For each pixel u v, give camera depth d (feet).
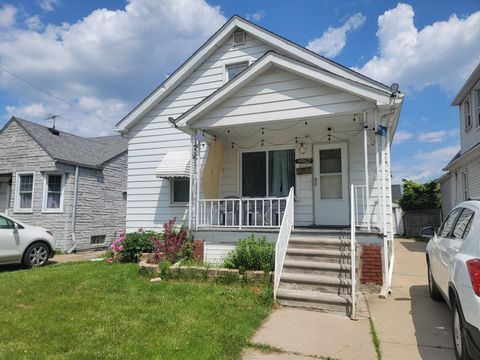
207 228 27.58
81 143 57.72
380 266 22.39
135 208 36.04
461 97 52.70
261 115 25.79
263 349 13.28
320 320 16.65
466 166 51.88
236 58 34.42
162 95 35.88
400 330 15.46
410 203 76.48
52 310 17.53
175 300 19.15
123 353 12.57
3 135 50.88
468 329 10.77
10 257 30.91
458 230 15.02
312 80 24.56
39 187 48.03
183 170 32.50
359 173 29.73
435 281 18.22
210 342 13.53
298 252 22.57
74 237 47.52
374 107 23.15
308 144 31.45
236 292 20.25
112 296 20.02
